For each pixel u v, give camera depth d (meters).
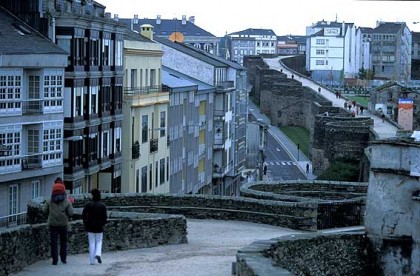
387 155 37.50
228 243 43.12
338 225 53.16
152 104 105.06
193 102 126.12
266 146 199.75
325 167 161.50
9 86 74.56
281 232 49.59
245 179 164.25
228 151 148.00
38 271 32.53
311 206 51.31
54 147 80.00
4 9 82.19
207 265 34.62
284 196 55.25
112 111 93.75
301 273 31.62
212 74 137.12
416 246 37.00
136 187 99.94
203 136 133.88
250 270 24.53
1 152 73.50
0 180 73.38
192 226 51.06
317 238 34.16
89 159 87.06
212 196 54.47
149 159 104.75
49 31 82.12
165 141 111.00
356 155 156.00
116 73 94.56
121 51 96.62
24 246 33.00
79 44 84.19
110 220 38.69
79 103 84.62
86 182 88.38
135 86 103.31
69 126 82.75
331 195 63.94
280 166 186.88
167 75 126.31
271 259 27.64
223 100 140.88
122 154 97.56
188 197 54.53
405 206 37.12
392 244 37.28
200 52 150.62
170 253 38.41
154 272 32.91
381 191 37.62
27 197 77.38
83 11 91.62
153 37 137.75
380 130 159.62
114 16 154.00
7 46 74.50
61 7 85.88
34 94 77.81
